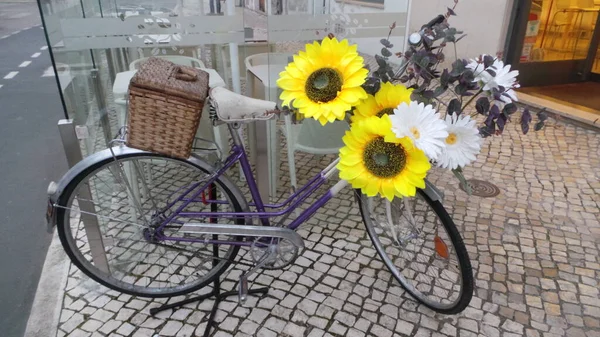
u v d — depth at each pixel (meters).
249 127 2.62
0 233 2.67
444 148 1.43
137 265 2.29
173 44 2.22
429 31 1.66
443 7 5.03
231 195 1.88
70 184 1.75
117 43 2.09
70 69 2.02
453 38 1.62
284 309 2.05
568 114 4.40
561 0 5.05
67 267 2.31
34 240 2.62
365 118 1.60
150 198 2.04
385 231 2.21
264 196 2.65
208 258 2.04
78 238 2.51
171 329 1.93
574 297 2.16
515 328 1.97
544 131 4.18
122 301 2.09
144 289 2.04
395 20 2.55
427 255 2.09
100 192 2.16
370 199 2.18
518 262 2.40
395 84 1.71
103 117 2.38
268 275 2.26
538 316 2.04
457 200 3.01
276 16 2.36
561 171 3.44
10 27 10.93
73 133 1.89
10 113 4.75
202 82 1.66
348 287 2.19
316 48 1.57
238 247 2.01
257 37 2.47
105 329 1.93
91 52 2.26
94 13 2.21
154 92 1.53
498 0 4.89
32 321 1.97
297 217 1.98
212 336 1.90
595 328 1.97
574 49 5.46
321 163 2.89
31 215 2.87
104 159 1.73
